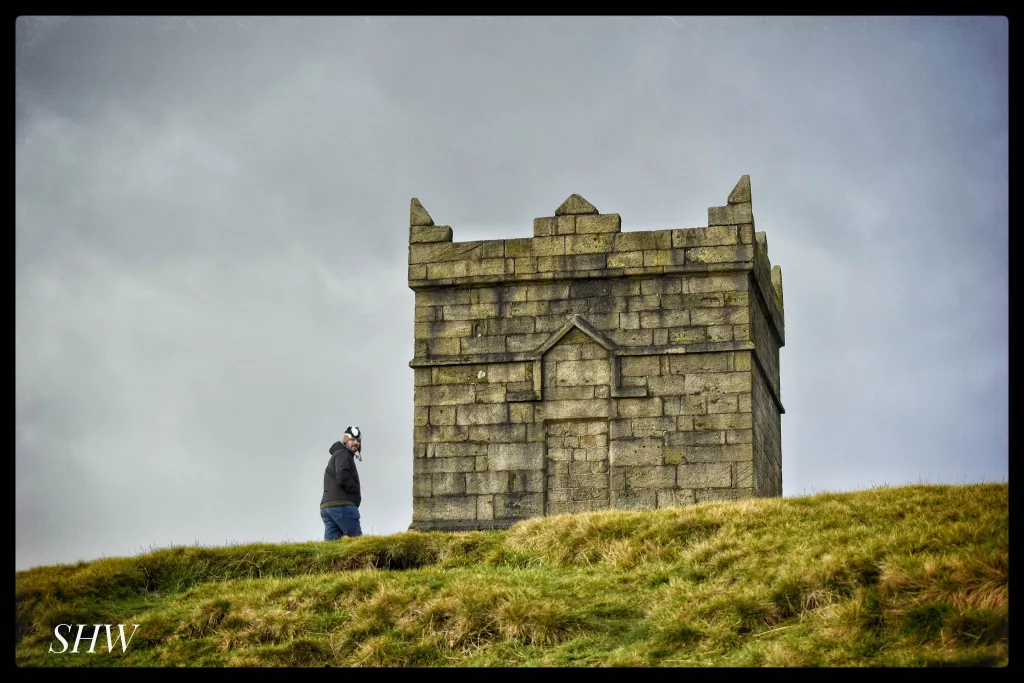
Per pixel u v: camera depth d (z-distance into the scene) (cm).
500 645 2362
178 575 2841
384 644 2377
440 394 3559
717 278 3503
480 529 3456
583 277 3544
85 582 2762
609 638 2372
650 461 3434
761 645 2225
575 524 2872
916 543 2444
